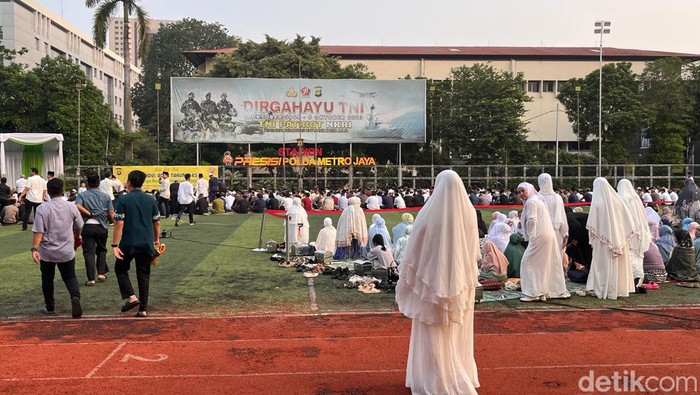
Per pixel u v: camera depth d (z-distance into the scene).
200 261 12.62
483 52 59.06
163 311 8.17
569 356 6.21
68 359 6.07
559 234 9.90
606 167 38.88
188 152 43.59
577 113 47.25
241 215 25.25
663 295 9.36
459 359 4.97
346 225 13.24
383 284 9.82
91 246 9.91
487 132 42.78
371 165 37.53
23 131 40.31
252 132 37.06
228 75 43.59
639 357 6.18
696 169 45.84
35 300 8.80
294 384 5.39
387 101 37.75
